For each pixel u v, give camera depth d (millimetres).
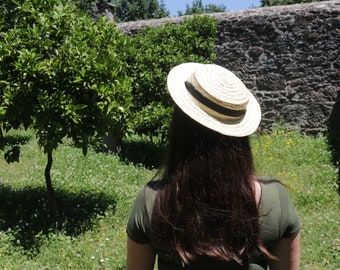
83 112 5012
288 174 7445
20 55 4801
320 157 8352
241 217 1385
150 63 8719
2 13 5285
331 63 10109
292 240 1487
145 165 8891
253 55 10672
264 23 10523
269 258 1457
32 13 5152
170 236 1414
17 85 4871
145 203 1486
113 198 6461
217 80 1456
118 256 4676
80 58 4992
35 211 5914
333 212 5898
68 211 5914
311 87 10281
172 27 9383
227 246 1379
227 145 1432
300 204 6277
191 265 1410
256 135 10078
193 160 1423
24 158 9141
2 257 4598
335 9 10023
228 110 1436
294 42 10344
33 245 4863
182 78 1515
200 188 1402
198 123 1442
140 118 8484
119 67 5441
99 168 8180
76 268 4484
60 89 4977
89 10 13547
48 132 4949
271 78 10555
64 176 7648
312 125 10305
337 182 6996
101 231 5414
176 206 1409
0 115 4938
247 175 1432
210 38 9461
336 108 10109
